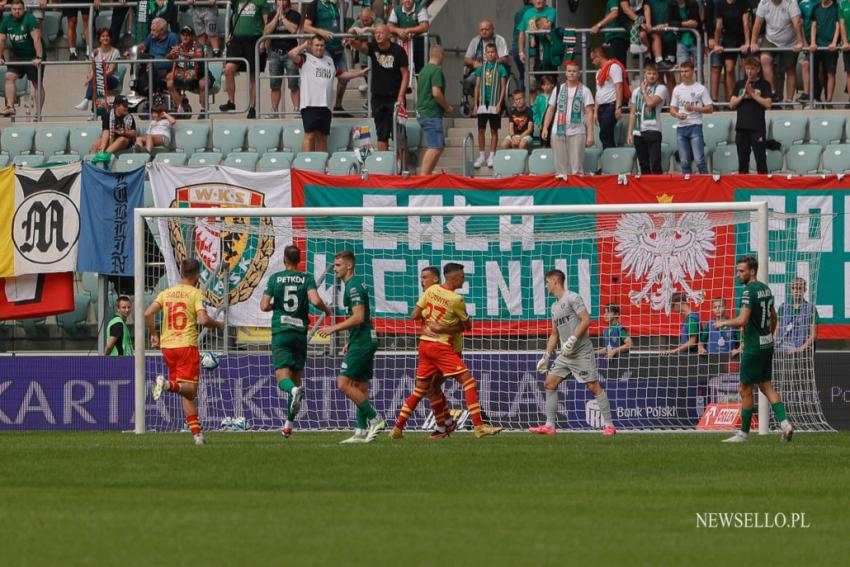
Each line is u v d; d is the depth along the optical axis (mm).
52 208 65500
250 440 51500
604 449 45875
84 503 31141
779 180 64625
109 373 63031
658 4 77312
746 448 46469
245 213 57562
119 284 67875
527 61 78500
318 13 81125
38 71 85688
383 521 28438
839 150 71875
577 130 70938
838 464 40250
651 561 24109
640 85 71000
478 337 65188
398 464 39969
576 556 24500
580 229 64500
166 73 84812
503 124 81812
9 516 29078
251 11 82750
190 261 48781
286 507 30500
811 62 75875
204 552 24688
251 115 82562
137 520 28516
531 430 55531
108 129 79562
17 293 66375
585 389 60344
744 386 50406
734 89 77125
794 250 64500
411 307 65062
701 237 62656
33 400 63469
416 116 81188
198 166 66562
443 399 51719
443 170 77625
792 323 60094
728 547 25719
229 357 62125
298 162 75062
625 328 62906
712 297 62375
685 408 60031
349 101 85375
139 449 45969
